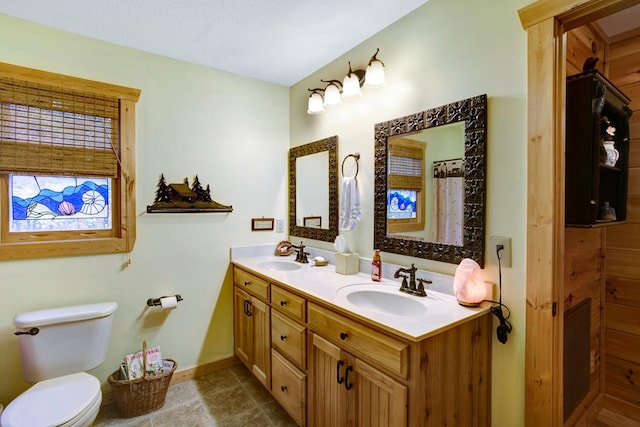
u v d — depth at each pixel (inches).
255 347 86.0
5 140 69.1
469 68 58.1
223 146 98.4
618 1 43.2
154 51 85.8
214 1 64.9
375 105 77.5
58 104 74.2
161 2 65.1
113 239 81.3
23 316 66.7
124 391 74.9
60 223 77.1
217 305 98.4
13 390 70.7
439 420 46.9
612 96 59.6
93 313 71.2
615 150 62.6
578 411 67.6
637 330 73.5
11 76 69.2
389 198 73.5
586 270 70.2
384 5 66.2
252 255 104.1
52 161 74.0
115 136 81.4
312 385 63.8
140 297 86.0
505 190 53.5
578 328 66.7
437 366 46.3
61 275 75.7
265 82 106.3
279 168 109.9
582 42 66.0
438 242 63.3
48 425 51.1
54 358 67.5
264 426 73.1
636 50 72.2
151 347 87.9
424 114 64.9
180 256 91.9
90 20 71.4
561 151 49.2
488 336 54.9
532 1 50.6
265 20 71.6
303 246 97.1
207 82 95.4
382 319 49.4
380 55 76.0
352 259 79.1
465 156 58.2
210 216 96.7
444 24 62.1
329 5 66.2
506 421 53.7
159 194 88.0
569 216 54.6
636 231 73.0
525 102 50.9
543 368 49.2
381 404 48.7
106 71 80.6
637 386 73.7
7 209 71.6
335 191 90.0
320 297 60.9
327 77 93.7
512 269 52.7
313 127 99.5
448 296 60.4
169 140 89.4
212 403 81.7
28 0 64.1
